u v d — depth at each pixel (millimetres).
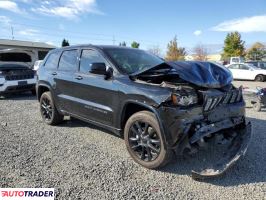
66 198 3459
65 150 5023
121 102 4492
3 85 11109
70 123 6836
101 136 5805
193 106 3887
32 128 6504
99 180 3900
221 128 4090
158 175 4047
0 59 18703
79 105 5492
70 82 5676
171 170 4188
